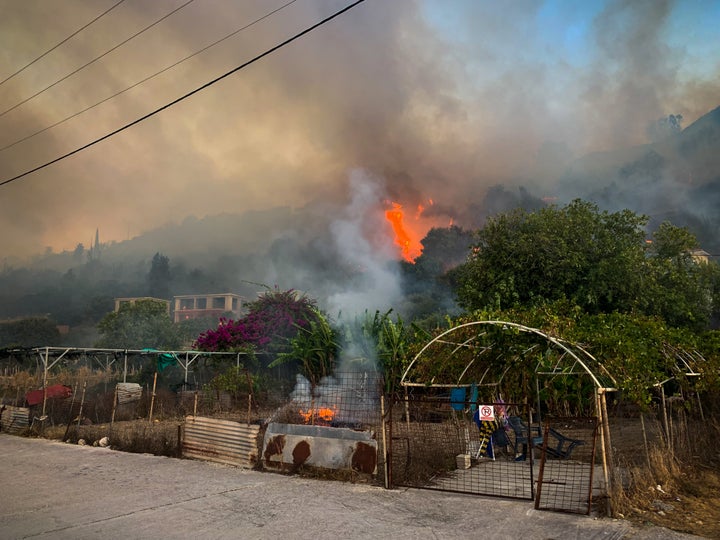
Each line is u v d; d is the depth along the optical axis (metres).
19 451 11.44
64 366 33.19
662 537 5.43
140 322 49.34
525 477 8.28
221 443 9.81
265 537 5.53
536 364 9.95
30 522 6.12
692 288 19.52
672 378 9.00
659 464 7.73
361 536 5.54
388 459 7.80
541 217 19.77
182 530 5.77
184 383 22.30
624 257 17.66
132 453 10.98
